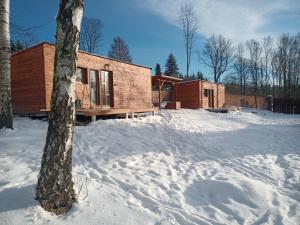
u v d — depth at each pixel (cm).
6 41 820
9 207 375
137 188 521
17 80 1176
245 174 670
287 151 946
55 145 393
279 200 518
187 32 4228
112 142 819
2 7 805
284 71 4819
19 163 594
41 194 385
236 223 438
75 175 548
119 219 391
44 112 1069
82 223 371
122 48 4947
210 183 561
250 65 5112
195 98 2486
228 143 984
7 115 837
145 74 1611
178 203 481
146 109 1396
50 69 1084
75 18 396
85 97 1227
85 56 1230
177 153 805
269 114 2900
